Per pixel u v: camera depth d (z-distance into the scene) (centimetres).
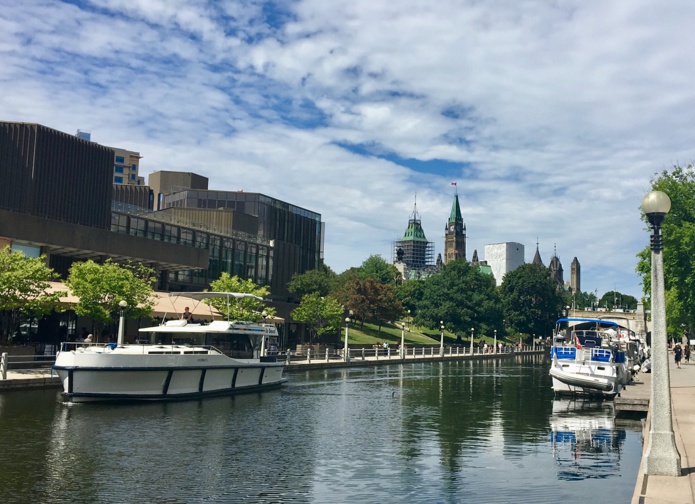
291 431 2555
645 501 1162
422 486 1706
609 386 3834
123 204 7394
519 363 9325
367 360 7538
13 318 4181
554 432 2609
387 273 16538
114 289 4319
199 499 1559
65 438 2244
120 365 3080
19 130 5666
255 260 9781
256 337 4044
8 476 1714
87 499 1525
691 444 1759
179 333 3822
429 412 3228
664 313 1422
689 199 5659
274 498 1580
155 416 2812
